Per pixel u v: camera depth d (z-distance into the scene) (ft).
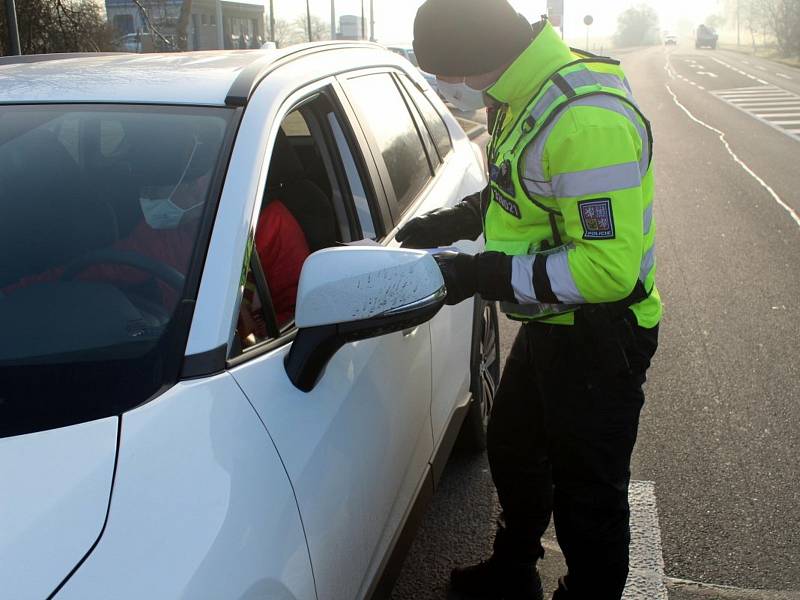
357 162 8.12
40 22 44.96
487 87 6.76
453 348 9.46
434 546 9.98
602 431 7.11
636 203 6.19
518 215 6.80
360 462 6.08
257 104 6.48
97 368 5.11
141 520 4.25
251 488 4.76
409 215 8.87
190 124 6.37
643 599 8.94
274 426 5.19
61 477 4.36
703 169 40.22
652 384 14.44
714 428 12.78
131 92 6.81
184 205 5.86
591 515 7.36
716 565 9.52
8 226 6.05
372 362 6.75
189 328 5.26
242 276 5.57
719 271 21.75
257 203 5.90
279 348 5.77
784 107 73.10
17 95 7.04
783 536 10.05
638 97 85.76
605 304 6.84
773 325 17.42
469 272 6.56
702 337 16.74
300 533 5.05
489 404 12.23
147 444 4.59
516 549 8.69
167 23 48.26
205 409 4.91
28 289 5.65
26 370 5.13
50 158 6.41
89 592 3.89
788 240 25.25
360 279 5.44
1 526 4.09
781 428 12.75
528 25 6.66
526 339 7.54
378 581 6.52
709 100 81.92
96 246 5.83
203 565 4.27
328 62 8.34
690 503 10.76
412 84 11.46
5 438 4.64
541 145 6.36
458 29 6.46
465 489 11.10
